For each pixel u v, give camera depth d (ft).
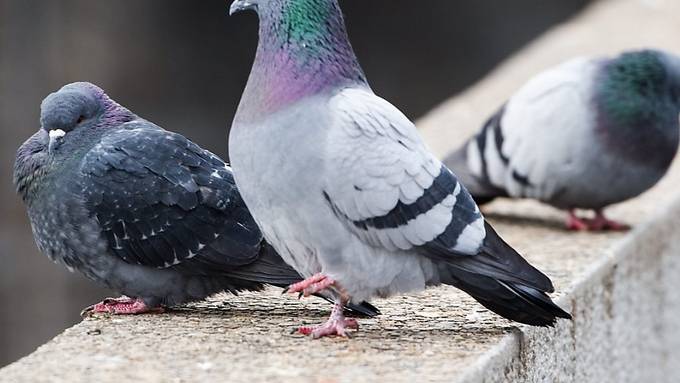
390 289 27.45
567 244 38.68
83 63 83.15
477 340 27.40
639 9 80.07
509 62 68.54
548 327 29.43
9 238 73.72
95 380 24.43
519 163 41.45
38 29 80.33
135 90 87.51
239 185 27.09
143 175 29.14
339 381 24.31
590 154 39.99
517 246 38.63
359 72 27.25
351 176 25.72
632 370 38.45
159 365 25.45
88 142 29.91
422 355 26.12
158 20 87.97
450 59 102.17
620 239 38.93
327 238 26.27
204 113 90.79
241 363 25.58
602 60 40.93
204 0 90.12
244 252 28.96
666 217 43.57
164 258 29.17
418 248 26.68
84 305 73.77
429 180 26.48
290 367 25.27
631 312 38.55
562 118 40.32
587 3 105.19
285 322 29.22
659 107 39.91
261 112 26.30
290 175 25.90
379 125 26.08
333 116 25.90
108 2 84.58
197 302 31.60
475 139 43.34
